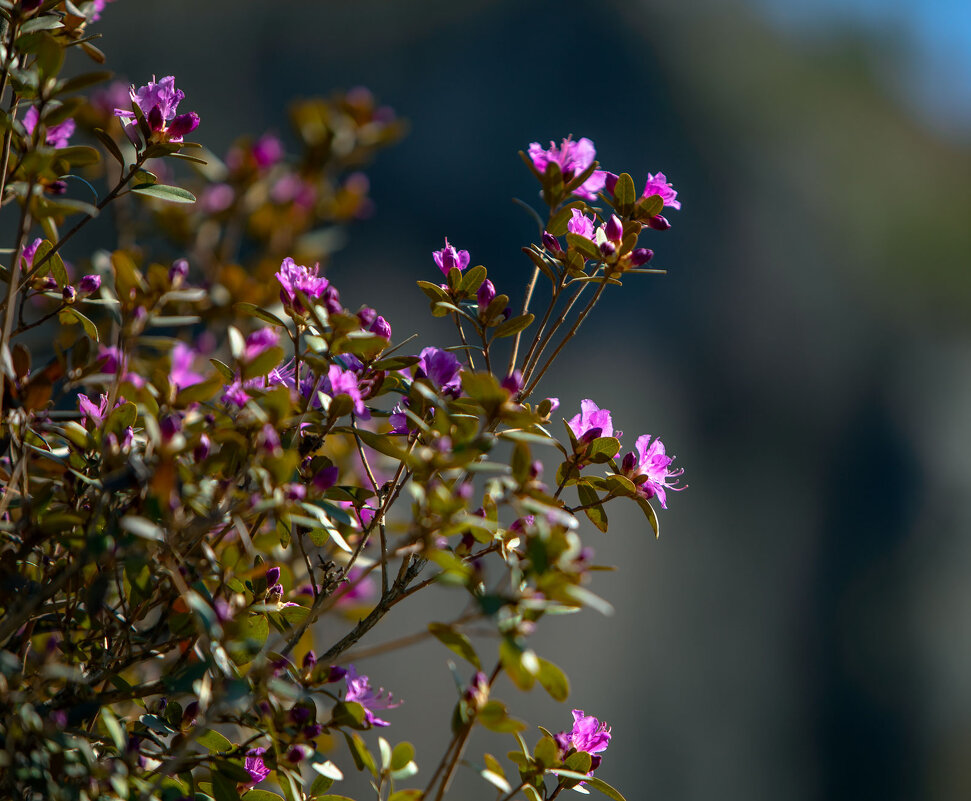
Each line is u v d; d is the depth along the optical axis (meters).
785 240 15.84
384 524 2.05
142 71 13.13
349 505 2.16
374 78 14.94
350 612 3.00
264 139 4.64
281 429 1.86
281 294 1.96
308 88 14.52
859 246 16.39
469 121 14.96
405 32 15.61
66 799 1.63
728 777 10.30
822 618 12.04
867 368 14.73
